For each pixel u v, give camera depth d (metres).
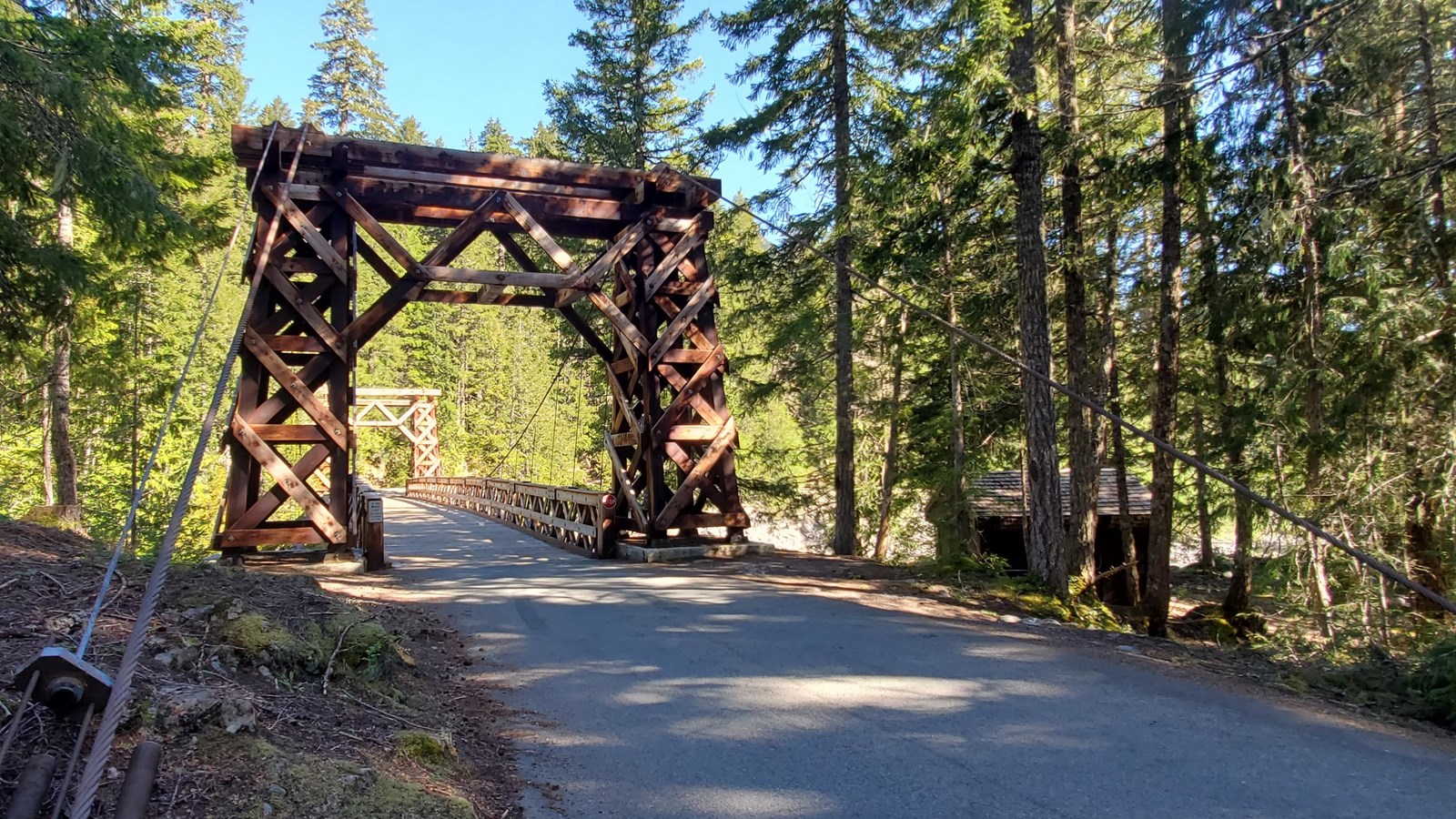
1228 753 4.42
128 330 19.16
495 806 3.62
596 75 21.55
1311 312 10.00
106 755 2.38
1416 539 10.90
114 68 9.98
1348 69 9.80
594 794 3.81
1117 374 18.16
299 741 3.56
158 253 12.20
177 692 3.42
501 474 44.25
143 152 11.87
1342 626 9.88
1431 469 9.71
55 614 4.11
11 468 21.25
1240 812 3.70
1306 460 10.71
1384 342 9.36
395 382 47.84
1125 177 11.11
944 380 18.56
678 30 20.30
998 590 9.36
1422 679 5.55
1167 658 6.50
